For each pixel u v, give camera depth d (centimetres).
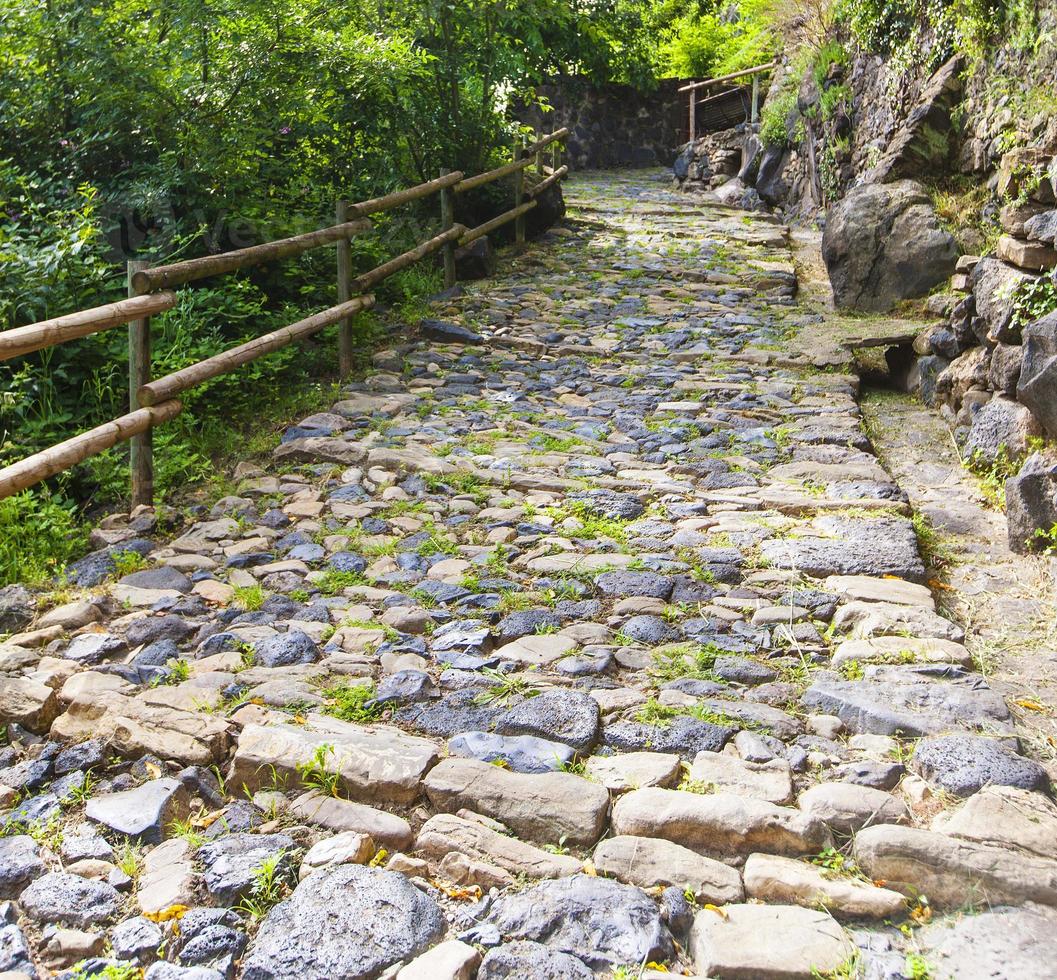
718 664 306
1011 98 645
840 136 1080
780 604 344
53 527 411
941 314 660
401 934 204
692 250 996
